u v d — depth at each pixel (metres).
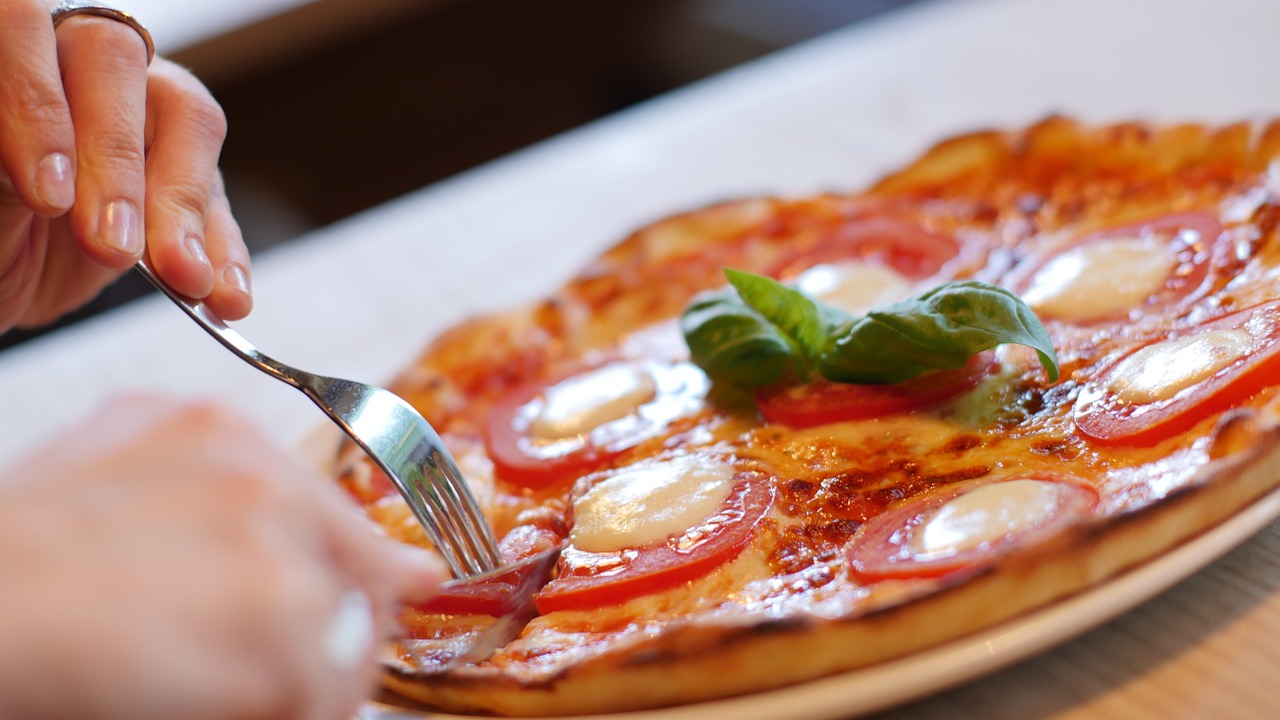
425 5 1.29
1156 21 0.90
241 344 0.54
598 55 1.48
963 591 0.48
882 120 0.85
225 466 0.40
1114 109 0.78
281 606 0.38
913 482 0.54
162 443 0.40
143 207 0.54
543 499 0.58
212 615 0.37
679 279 0.68
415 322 0.74
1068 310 0.59
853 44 1.02
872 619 0.48
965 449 0.54
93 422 0.41
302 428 0.64
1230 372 0.52
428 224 0.86
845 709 0.48
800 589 0.51
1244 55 0.80
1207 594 0.51
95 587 0.36
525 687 0.49
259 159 1.30
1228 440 0.50
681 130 0.93
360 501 0.59
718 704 0.48
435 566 0.43
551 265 0.76
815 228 0.69
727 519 0.53
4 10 0.53
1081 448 0.53
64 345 0.80
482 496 0.59
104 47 0.54
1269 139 0.62
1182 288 0.58
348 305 0.78
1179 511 0.49
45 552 0.37
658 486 0.55
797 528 0.53
